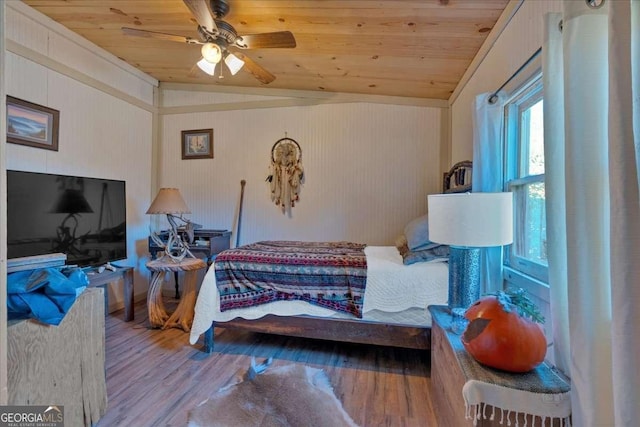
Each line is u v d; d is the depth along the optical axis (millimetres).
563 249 1220
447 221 1493
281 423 1667
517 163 1937
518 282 1796
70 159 2969
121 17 2646
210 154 4008
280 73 3303
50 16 2680
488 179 2018
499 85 2094
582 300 1014
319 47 2646
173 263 2949
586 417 972
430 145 3590
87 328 1599
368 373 2197
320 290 2295
